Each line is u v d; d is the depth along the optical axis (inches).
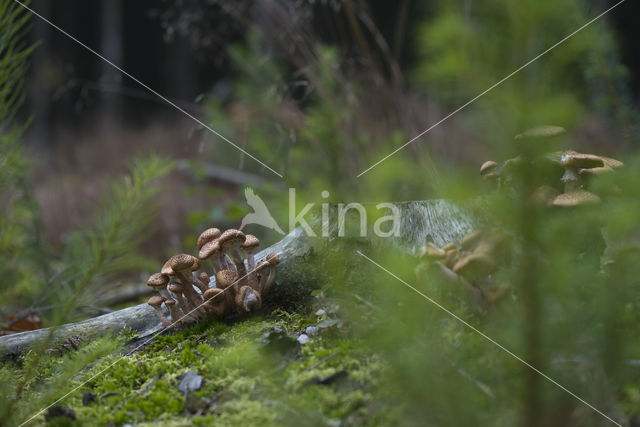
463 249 137.9
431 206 142.5
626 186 128.6
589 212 132.6
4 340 141.2
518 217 127.0
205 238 141.6
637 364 132.8
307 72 161.0
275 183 165.9
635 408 131.6
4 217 136.5
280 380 136.1
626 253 129.5
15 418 132.7
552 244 127.0
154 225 189.3
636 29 305.9
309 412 133.1
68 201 219.5
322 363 136.4
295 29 163.5
